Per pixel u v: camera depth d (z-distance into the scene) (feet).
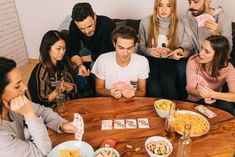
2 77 3.74
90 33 7.95
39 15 13.42
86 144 4.38
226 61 6.59
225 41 6.36
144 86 7.02
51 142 4.48
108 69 6.82
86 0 12.23
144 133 4.81
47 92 6.78
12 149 3.93
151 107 5.65
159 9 7.93
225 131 4.83
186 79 7.46
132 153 4.30
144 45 8.80
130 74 6.85
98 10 12.28
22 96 4.07
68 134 4.81
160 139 4.49
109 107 5.64
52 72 6.86
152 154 4.08
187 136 4.26
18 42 13.96
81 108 5.60
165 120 5.17
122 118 5.26
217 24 7.84
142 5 11.60
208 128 4.81
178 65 8.17
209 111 5.44
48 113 5.08
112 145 4.47
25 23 13.87
